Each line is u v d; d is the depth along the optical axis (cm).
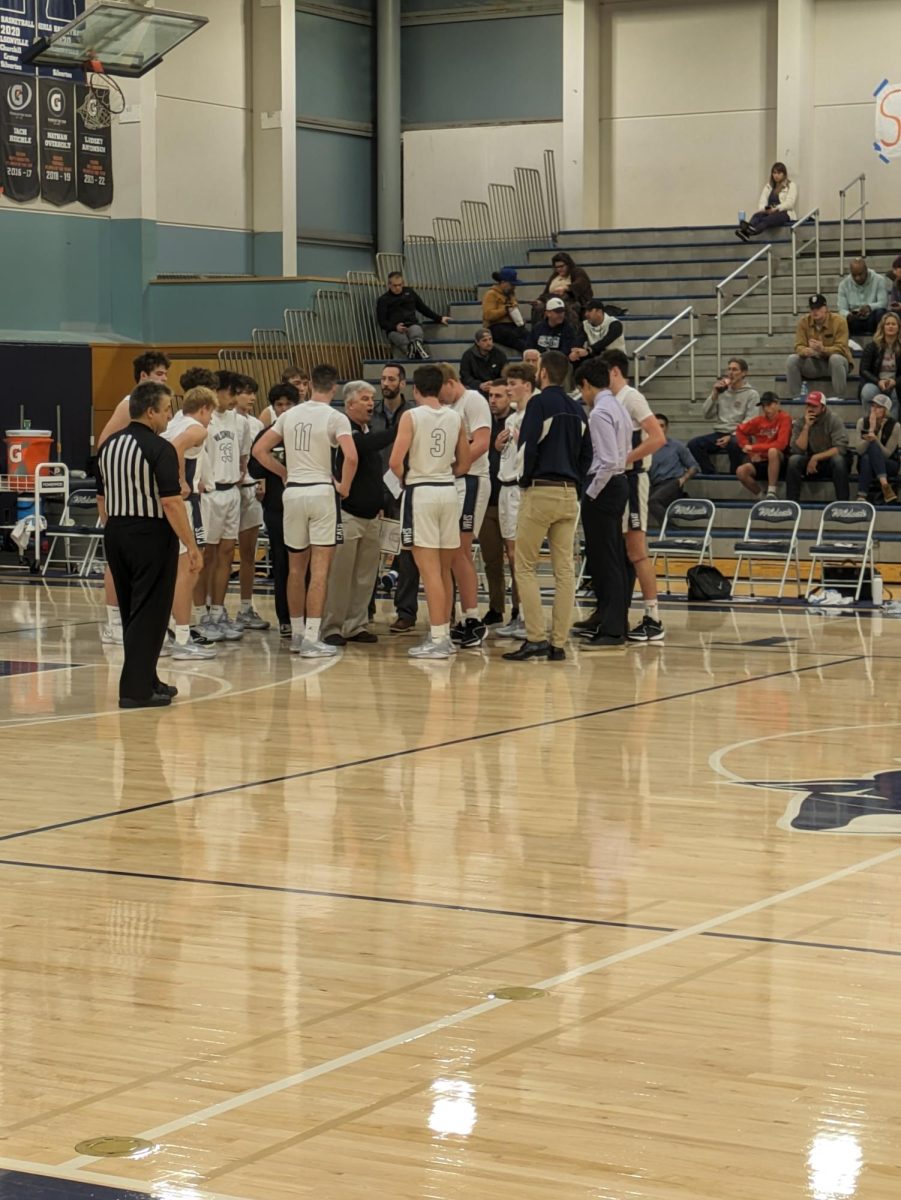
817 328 1711
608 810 623
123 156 2052
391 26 2309
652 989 408
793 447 1591
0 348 1838
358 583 1152
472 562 1128
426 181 2334
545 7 2261
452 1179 297
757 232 2005
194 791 658
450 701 892
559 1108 330
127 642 872
